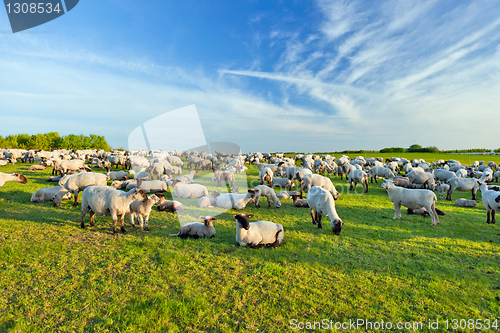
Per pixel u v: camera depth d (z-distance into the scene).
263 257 6.73
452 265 6.51
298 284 5.36
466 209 13.70
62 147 78.75
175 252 6.67
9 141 74.06
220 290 5.01
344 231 9.30
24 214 9.63
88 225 8.82
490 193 10.52
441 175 21.05
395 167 29.02
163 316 4.09
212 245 7.39
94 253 6.53
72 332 3.73
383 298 4.90
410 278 5.75
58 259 6.09
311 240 8.25
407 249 7.62
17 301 4.42
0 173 13.02
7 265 5.64
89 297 4.57
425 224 10.52
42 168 23.83
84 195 8.29
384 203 15.05
